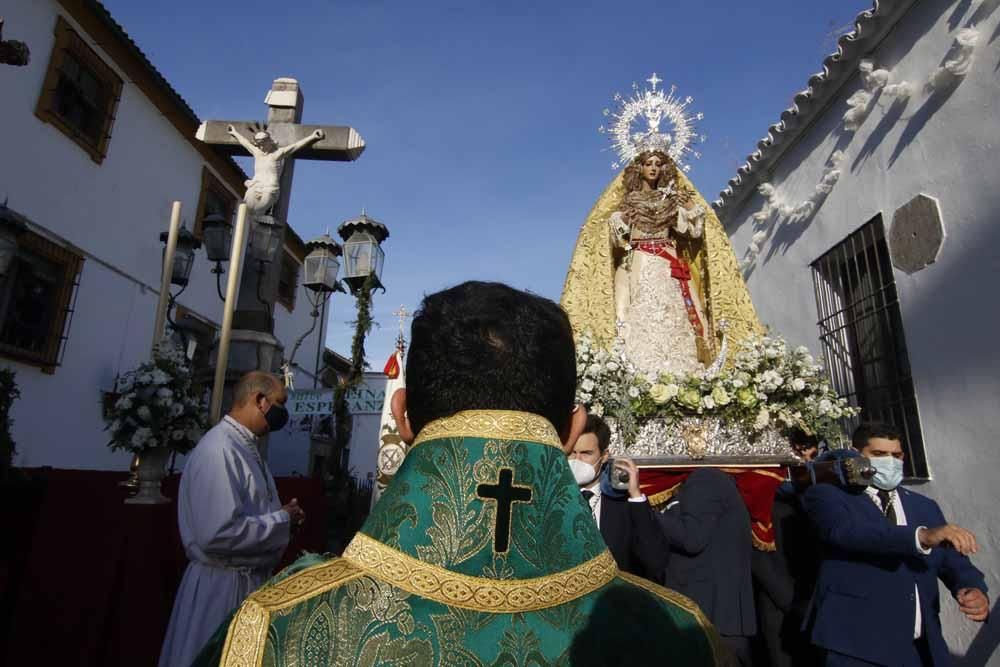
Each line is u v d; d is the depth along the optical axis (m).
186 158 11.32
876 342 5.26
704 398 3.73
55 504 3.52
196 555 2.88
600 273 4.65
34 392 7.96
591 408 3.73
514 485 0.87
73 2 8.47
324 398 5.91
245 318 4.93
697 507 3.17
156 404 3.72
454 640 0.75
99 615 3.39
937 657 2.86
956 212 4.32
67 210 8.52
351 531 7.27
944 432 4.33
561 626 0.79
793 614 3.66
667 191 4.70
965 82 4.30
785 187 6.81
